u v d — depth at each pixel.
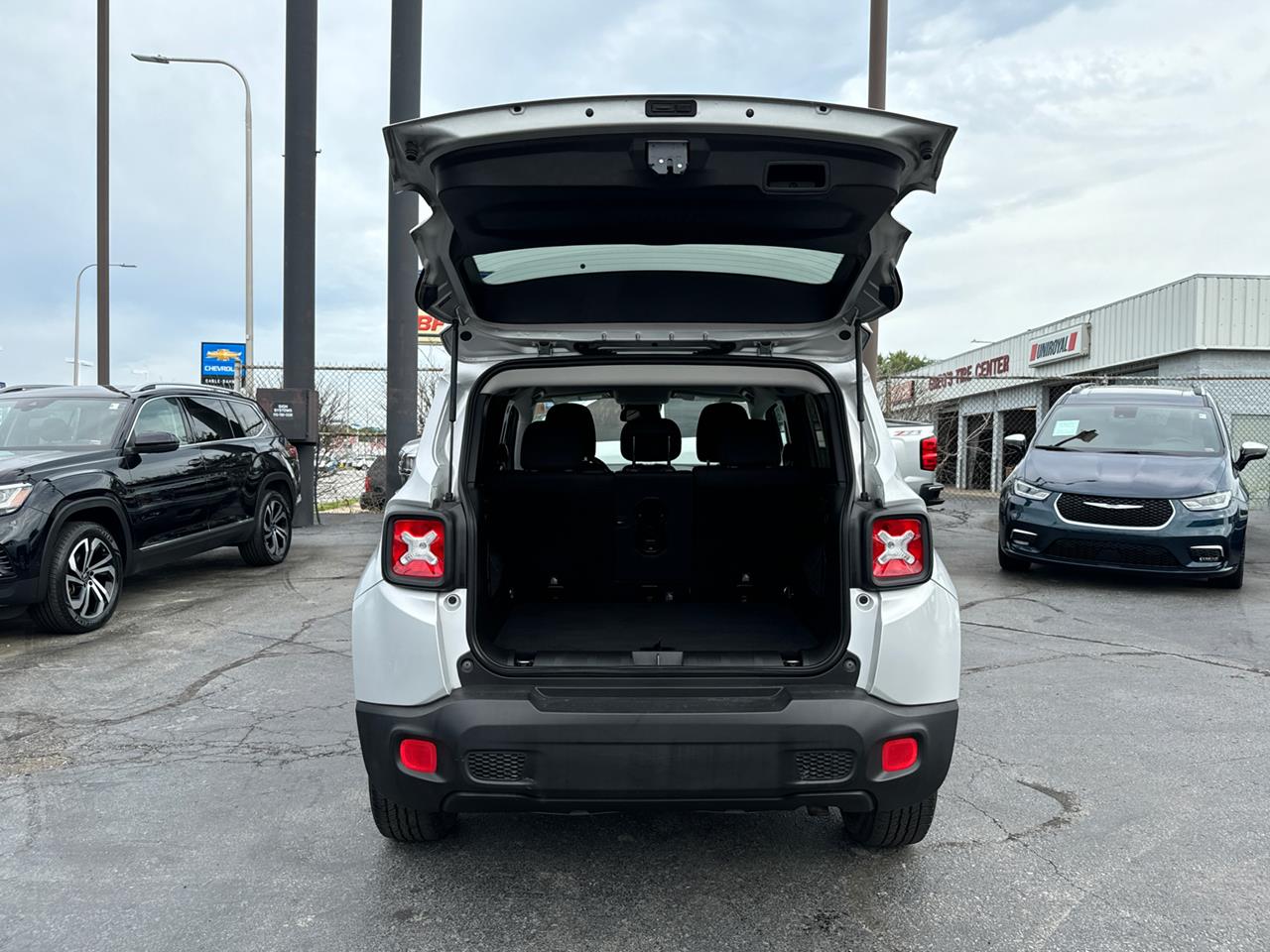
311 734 4.29
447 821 3.12
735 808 2.57
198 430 8.16
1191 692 4.92
